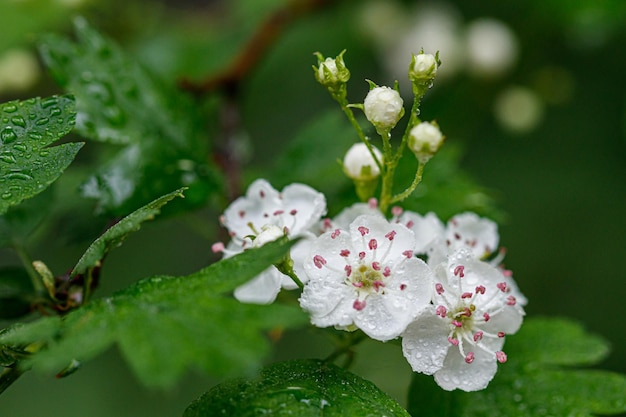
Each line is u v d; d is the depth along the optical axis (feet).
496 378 0.57
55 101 0.53
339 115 0.69
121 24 0.82
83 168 0.69
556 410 0.56
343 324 0.51
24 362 0.48
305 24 0.90
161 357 0.45
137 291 0.49
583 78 0.90
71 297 0.54
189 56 0.83
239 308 0.46
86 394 0.82
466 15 0.90
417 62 0.54
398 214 0.55
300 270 0.53
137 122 0.63
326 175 0.66
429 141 0.55
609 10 0.82
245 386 0.51
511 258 0.89
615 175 0.89
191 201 0.62
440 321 0.52
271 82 0.90
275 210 0.56
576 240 0.89
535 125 0.85
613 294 0.89
